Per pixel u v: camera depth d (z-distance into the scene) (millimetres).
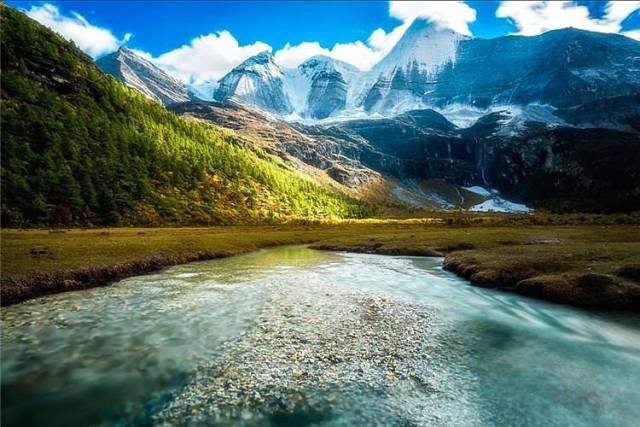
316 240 99000
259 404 13586
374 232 113625
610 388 14938
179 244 60250
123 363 16891
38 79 176375
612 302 27391
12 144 116688
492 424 12453
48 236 64250
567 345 19781
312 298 29734
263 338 20219
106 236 67125
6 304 27438
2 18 195750
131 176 135125
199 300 28750
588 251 42188
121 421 12562
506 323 23609
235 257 61188
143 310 25719
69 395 14156
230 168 192875
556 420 12703
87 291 32125
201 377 15602
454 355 18312
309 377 15703
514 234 78500
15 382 15148
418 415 12984
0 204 94438
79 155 131500
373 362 17328
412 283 36781
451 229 116062
